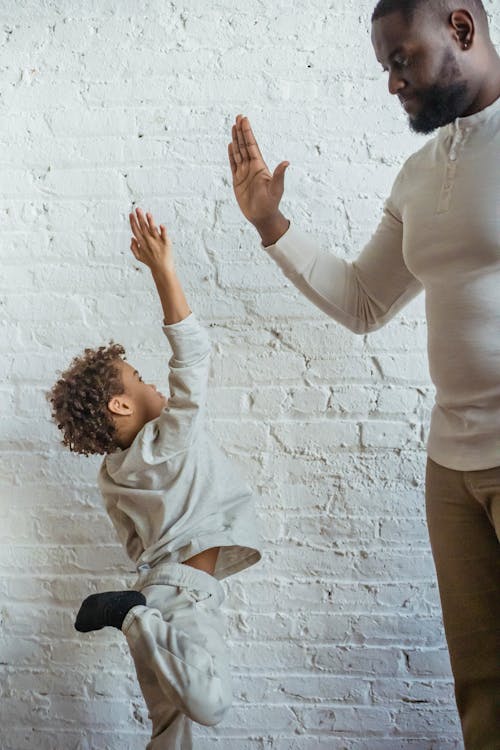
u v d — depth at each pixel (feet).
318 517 5.38
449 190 3.85
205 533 4.43
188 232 5.48
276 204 4.54
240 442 5.41
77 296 5.51
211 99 5.50
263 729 5.31
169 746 4.37
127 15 5.56
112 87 5.54
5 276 5.54
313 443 5.41
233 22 5.51
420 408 5.39
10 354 5.51
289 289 5.44
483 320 3.77
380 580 5.35
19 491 5.47
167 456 4.45
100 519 5.44
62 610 5.41
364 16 5.47
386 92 5.46
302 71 5.48
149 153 5.51
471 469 3.87
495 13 5.37
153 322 5.49
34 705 5.37
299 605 5.35
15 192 5.56
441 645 5.32
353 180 5.44
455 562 4.13
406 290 4.73
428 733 5.28
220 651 4.28
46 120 5.56
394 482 5.38
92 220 5.52
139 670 4.49
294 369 5.43
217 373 5.43
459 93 3.84
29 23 5.59
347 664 5.32
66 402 4.59
